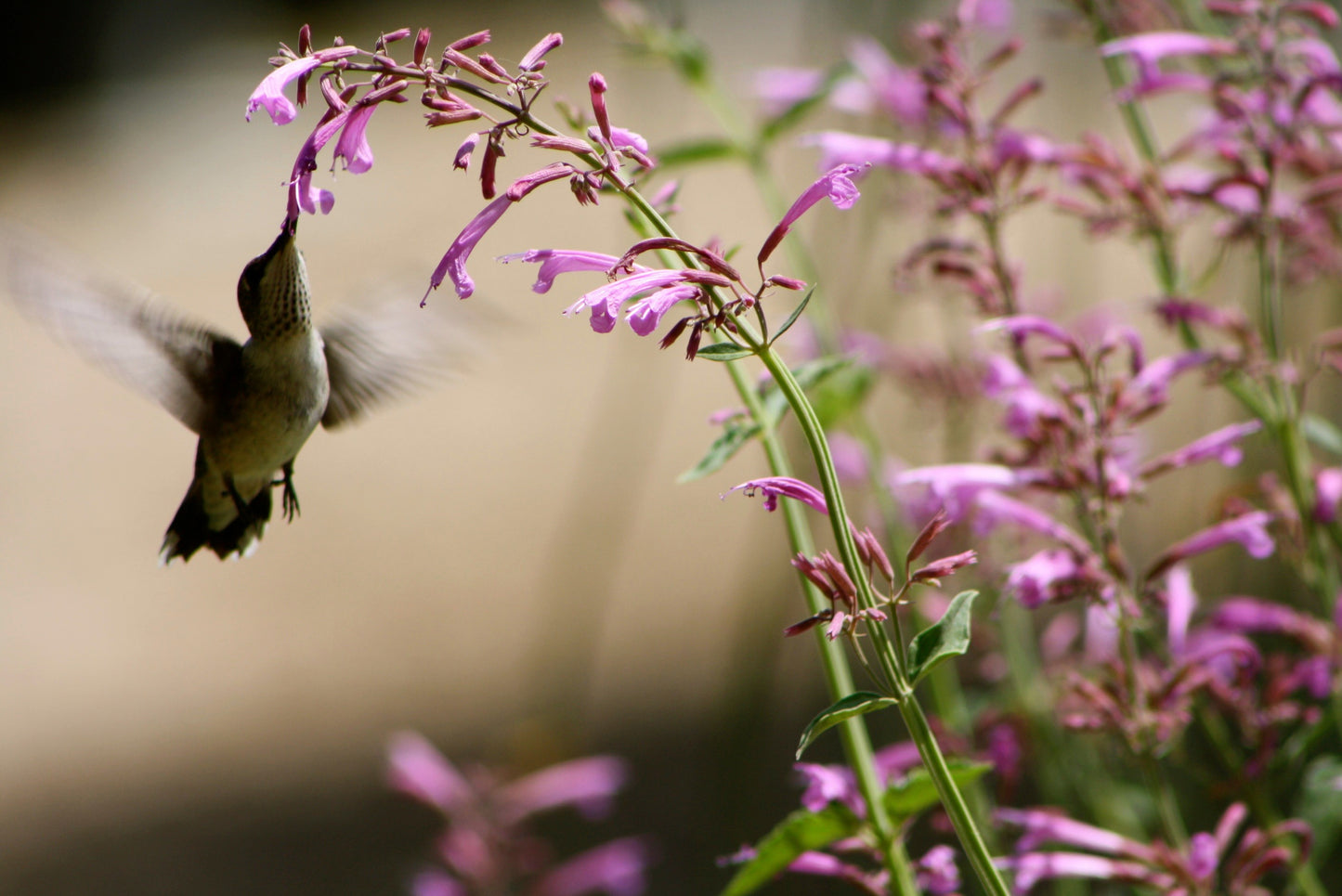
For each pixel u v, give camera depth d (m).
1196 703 6.10
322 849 14.51
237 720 17.81
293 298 5.83
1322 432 6.61
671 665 16.12
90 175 40.34
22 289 5.66
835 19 9.56
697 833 12.31
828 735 11.67
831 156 6.73
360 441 25.12
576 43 41.59
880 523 8.18
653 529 19.92
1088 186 6.77
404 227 31.73
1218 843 5.64
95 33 48.66
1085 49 9.58
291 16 51.59
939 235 7.82
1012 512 5.97
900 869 5.09
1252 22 6.25
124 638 20.30
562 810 13.13
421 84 4.14
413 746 8.94
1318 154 6.83
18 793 17.11
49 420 28.28
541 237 29.36
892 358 8.28
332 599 20.25
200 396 5.97
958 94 6.63
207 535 6.38
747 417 5.42
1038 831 5.79
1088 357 5.93
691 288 4.09
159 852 15.17
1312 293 8.20
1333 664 6.24
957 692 8.39
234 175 38.72
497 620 18.61
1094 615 6.32
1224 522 6.05
